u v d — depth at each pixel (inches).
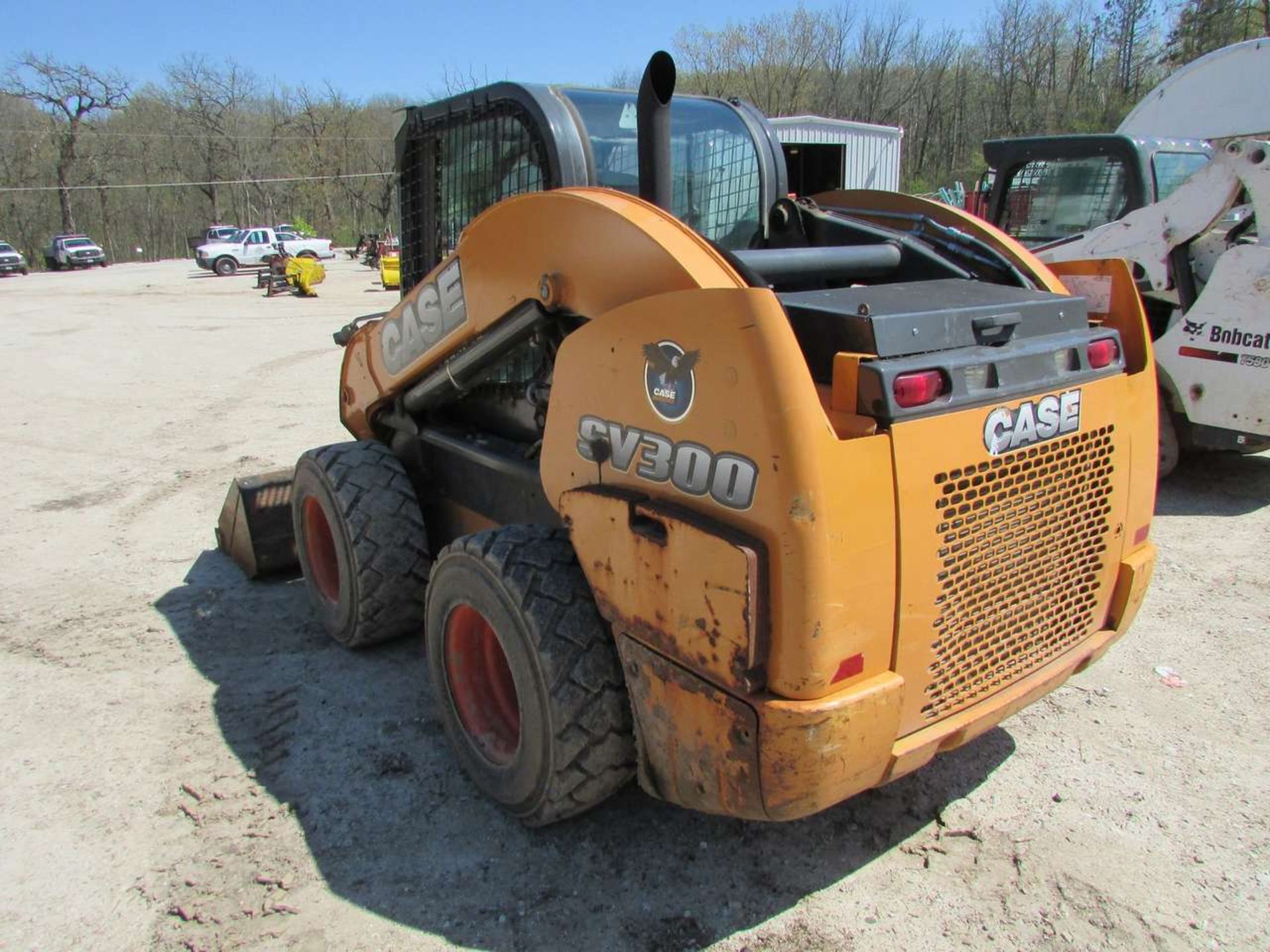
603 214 92.7
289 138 2527.1
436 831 112.8
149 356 522.0
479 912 99.7
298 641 164.9
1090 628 106.6
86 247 1679.4
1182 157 271.3
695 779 89.8
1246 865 104.7
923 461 82.1
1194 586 180.7
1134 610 110.0
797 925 97.0
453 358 125.6
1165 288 231.1
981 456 87.0
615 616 94.4
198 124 2471.7
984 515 88.7
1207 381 226.5
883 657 83.6
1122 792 118.0
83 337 613.0
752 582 77.7
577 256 97.4
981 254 117.9
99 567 203.6
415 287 131.1
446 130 138.7
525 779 104.3
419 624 155.9
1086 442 97.4
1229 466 259.6
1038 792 118.2
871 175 858.1
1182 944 93.6
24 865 108.4
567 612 98.9
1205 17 1267.2
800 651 77.8
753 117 140.2
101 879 105.8
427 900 101.4
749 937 95.6
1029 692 97.7
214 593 186.9
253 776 124.6
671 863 106.5
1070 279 115.0
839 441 76.8
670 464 86.2
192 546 215.5
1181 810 114.4
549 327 108.6
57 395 406.6
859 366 80.7
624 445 91.6
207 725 137.9
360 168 2568.9
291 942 96.0
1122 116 1371.8
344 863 107.4
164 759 129.3
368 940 96.1
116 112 2416.3
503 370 130.9
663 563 86.4
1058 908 98.7
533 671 99.0
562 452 100.4
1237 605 171.9
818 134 809.5
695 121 132.1
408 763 126.8
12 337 612.4
